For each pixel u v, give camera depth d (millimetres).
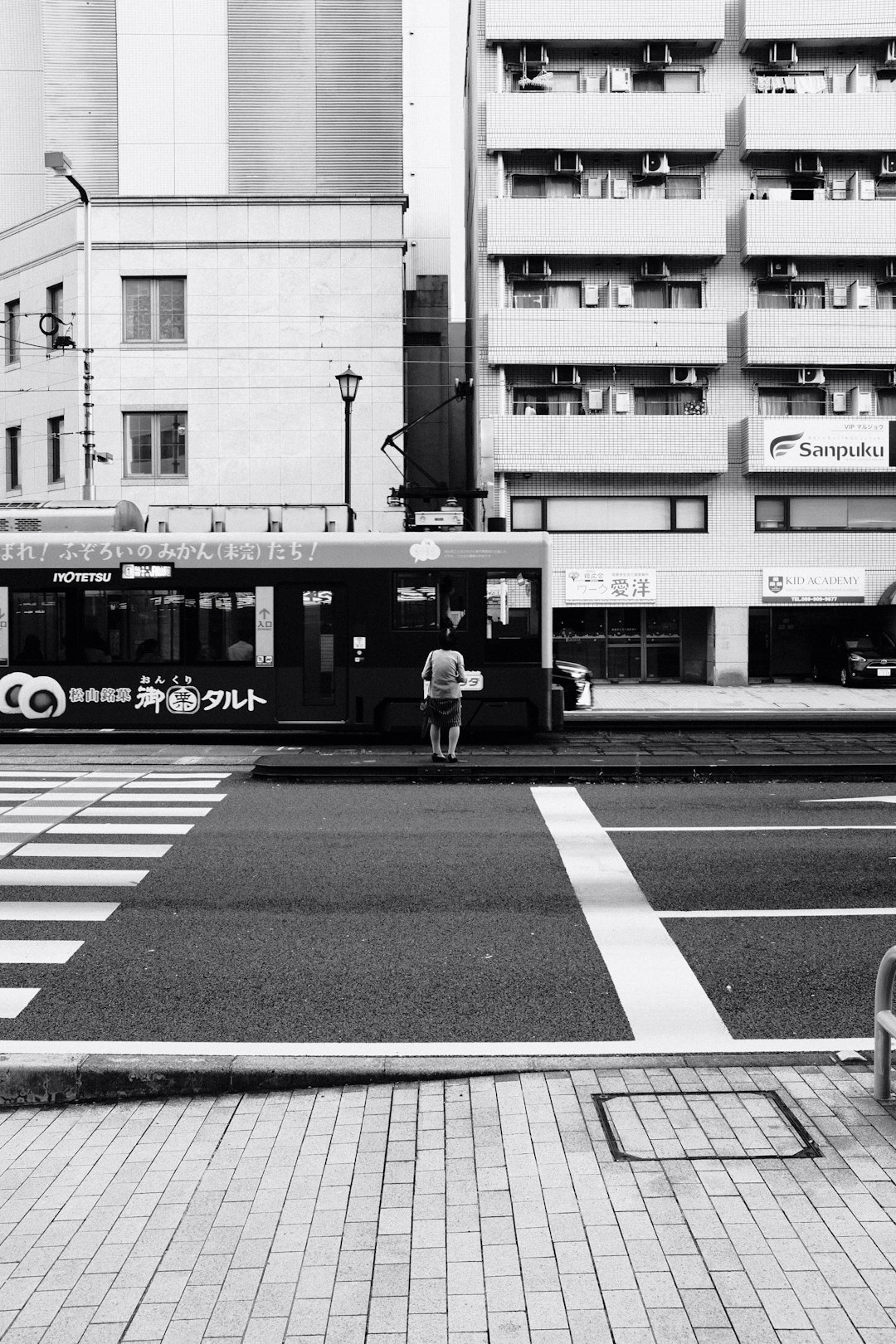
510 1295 3068
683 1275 3137
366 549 16281
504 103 27422
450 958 6508
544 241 27453
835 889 8023
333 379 27938
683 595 28109
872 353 27781
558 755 14508
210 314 27906
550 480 27906
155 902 7719
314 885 8141
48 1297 3127
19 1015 5605
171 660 16359
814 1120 4160
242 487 28031
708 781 13000
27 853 9164
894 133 27656
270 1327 2961
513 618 16172
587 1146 3986
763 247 27641
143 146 27922
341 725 16453
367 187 27984
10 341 30969
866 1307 2965
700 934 6965
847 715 20062
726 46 28484
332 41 28000
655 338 27547
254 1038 5277
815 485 28188
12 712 16516
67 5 27938
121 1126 4375
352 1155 4004
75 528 16766
